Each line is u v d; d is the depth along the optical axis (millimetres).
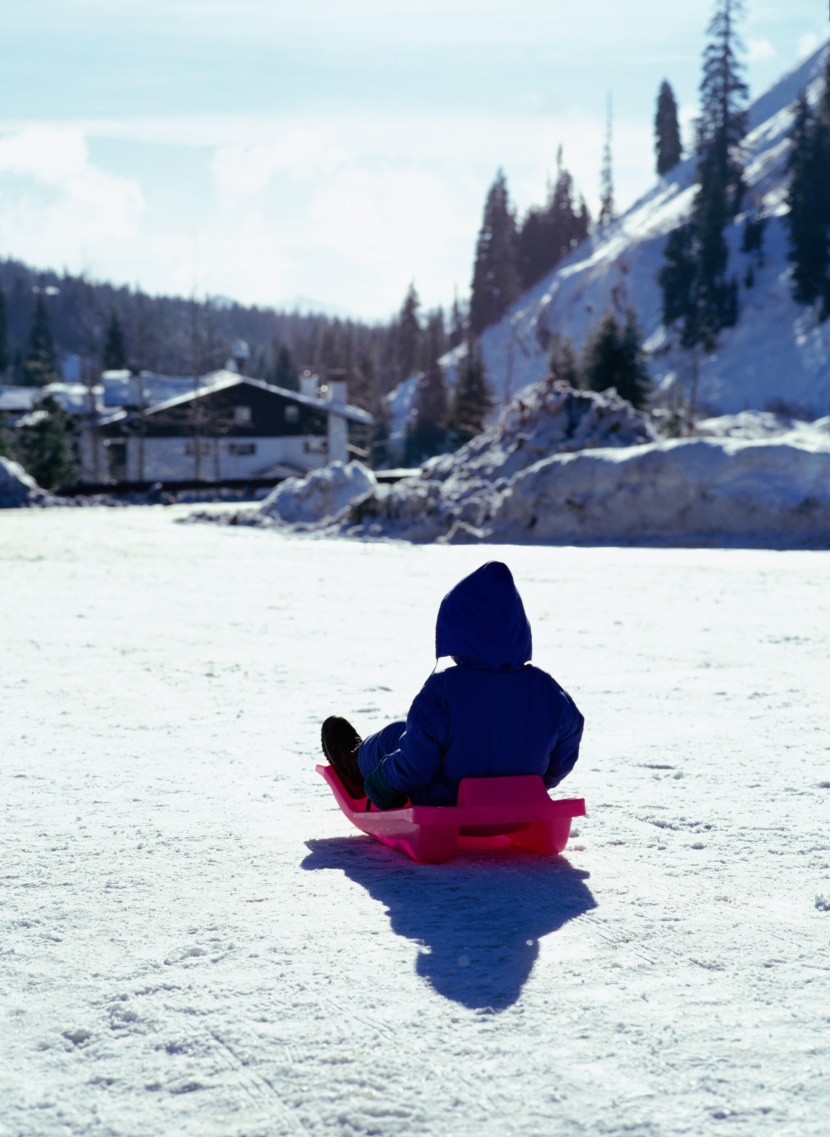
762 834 4023
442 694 3607
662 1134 2016
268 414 78500
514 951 2910
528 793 3613
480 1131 2035
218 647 9258
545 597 12367
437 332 146125
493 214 173625
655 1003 2576
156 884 3525
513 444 25312
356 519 24125
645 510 20531
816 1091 2160
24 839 4066
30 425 66500
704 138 135000
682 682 7441
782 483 19953
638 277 142875
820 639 9328
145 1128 2066
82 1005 2607
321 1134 2041
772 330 111062
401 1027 2455
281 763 5348
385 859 3795
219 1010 2561
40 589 13602
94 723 6324
